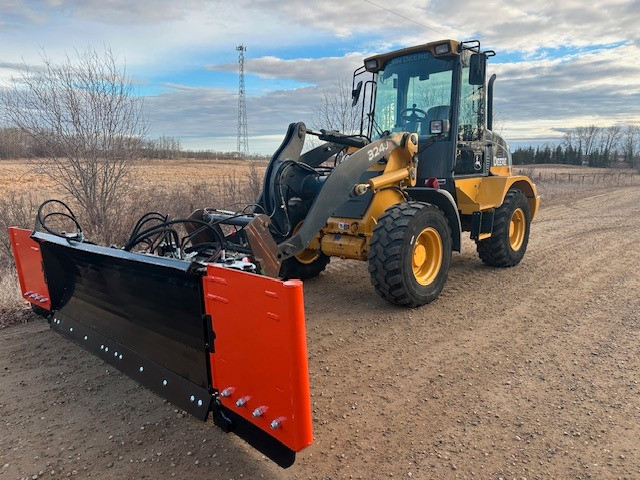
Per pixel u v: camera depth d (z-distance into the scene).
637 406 3.20
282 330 2.10
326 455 2.74
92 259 3.43
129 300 3.25
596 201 16.55
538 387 3.46
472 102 6.00
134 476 2.57
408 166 5.41
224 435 2.93
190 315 2.75
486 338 4.34
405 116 5.92
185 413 3.17
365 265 7.07
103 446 2.83
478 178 6.20
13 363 3.88
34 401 3.32
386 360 3.93
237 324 2.36
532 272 6.60
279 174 4.72
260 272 3.57
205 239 4.57
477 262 7.23
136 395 3.40
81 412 3.19
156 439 2.90
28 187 13.02
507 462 2.67
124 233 7.50
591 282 6.07
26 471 2.62
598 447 2.78
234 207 9.40
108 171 7.78
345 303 5.33
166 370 3.01
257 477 2.56
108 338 3.56
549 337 4.35
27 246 4.19
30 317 4.82
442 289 5.48
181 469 2.62
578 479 2.53
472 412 3.15
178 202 8.88
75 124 7.42
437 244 5.27
